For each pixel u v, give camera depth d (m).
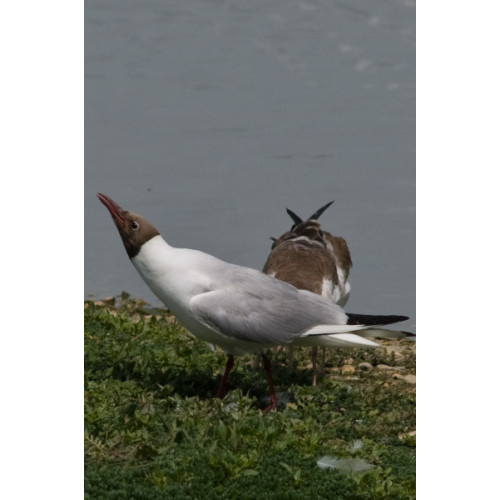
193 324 10.54
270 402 10.87
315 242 12.99
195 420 9.61
